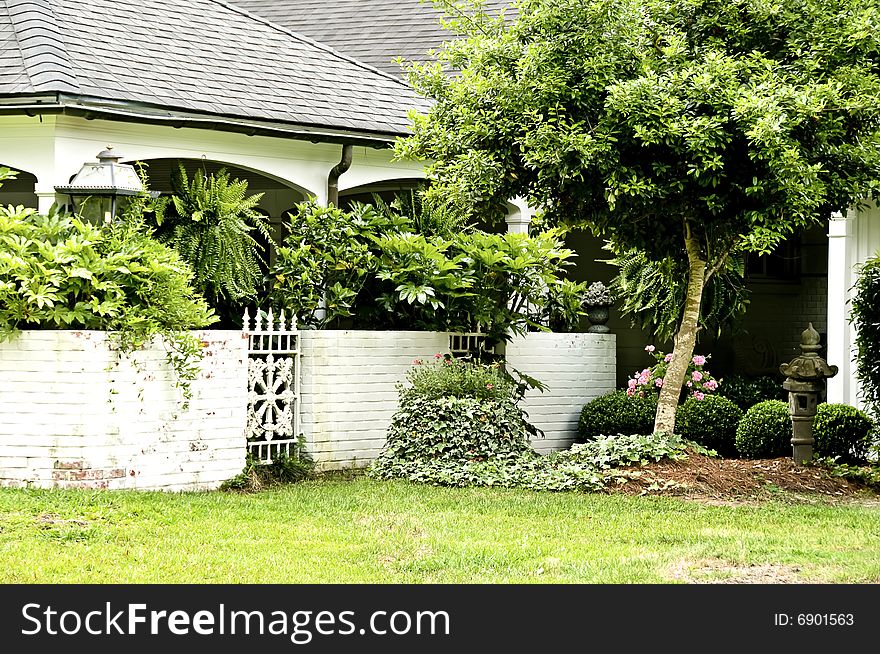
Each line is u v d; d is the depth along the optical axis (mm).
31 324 10250
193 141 12594
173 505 9602
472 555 8016
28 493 9648
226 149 12859
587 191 11125
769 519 9508
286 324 12242
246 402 11172
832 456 12938
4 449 10102
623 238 12211
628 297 15648
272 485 11289
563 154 10641
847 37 10805
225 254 11695
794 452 11977
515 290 13586
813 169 10234
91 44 12695
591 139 10523
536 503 10062
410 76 12273
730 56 10977
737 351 18203
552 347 14539
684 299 14641
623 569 7641
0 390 10102
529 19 11203
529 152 10820
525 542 8445
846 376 13719
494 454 11719
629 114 10531
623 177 10844
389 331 12750
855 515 9789
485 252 13055
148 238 10797
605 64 10805
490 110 11438
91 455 10039
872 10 10766
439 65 12133
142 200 11195
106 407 10109
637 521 9320
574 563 7801
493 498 10305
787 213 10859
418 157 12344
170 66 13070
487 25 11977
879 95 10500
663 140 10594
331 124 13289
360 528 8953
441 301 13070
